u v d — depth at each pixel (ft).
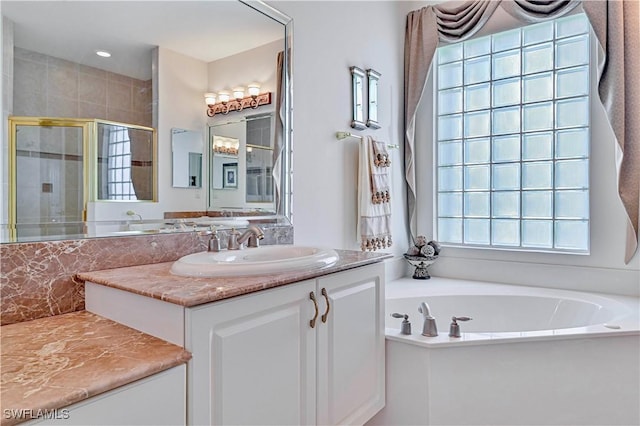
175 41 4.68
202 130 4.99
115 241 4.10
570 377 5.42
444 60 9.90
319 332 4.11
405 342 5.33
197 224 4.94
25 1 3.51
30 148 3.54
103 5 4.05
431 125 9.87
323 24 7.05
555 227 8.55
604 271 7.90
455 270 9.65
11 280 3.38
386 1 9.18
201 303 2.89
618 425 5.51
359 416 4.78
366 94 8.23
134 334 3.11
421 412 5.24
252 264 3.76
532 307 7.91
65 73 3.76
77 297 3.76
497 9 8.95
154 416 2.55
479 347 5.26
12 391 2.12
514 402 5.34
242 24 5.47
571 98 8.29
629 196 7.43
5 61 3.40
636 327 5.63
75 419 2.13
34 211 3.55
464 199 9.68
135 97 4.31
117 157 4.15
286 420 3.68
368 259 4.90
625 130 7.40
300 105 6.49
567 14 8.09
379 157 8.00
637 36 7.29
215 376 3.02
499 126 9.20
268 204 5.91
